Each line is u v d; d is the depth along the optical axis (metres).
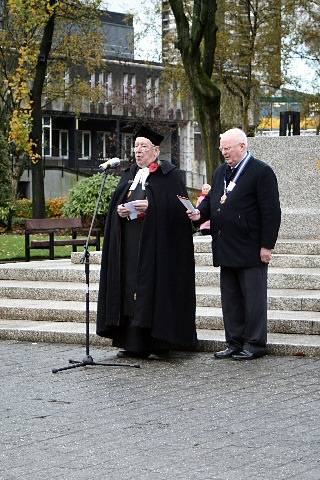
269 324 15.39
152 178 14.65
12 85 40.25
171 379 13.02
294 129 24.86
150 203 14.49
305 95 56.94
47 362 14.35
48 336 16.09
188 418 10.86
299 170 21.92
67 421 10.80
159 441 9.91
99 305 14.73
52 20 42.97
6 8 50.16
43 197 44.19
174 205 14.57
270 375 13.13
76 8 48.00
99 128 88.31
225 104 58.72
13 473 8.87
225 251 14.34
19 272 19.59
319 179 21.78
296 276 17.23
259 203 14.32
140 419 10.85
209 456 9.34
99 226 35.19
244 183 14.36
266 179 14.34
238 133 14.46
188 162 90.06
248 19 55.62
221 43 54.78
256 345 14.38
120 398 11.91
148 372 13.53
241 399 11.75
